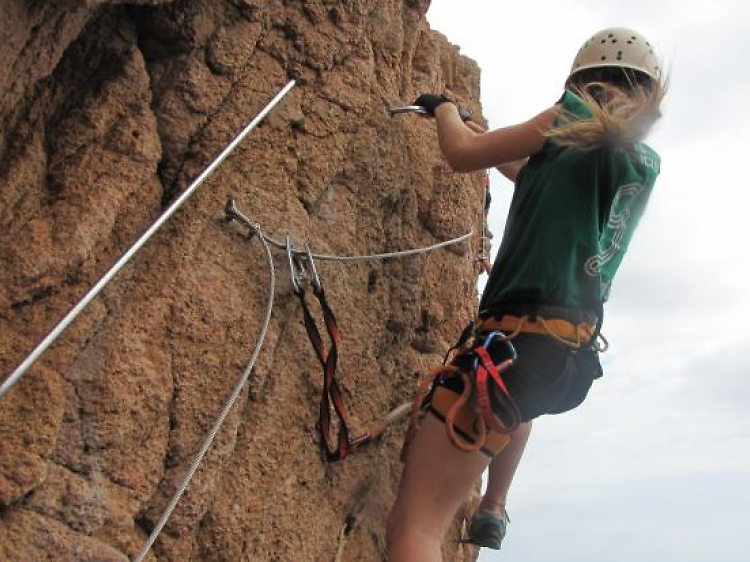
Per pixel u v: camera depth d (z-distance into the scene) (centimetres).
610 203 351
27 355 295
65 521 309
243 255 387
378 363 452
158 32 395
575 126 341
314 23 445
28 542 298
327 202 429
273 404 383
